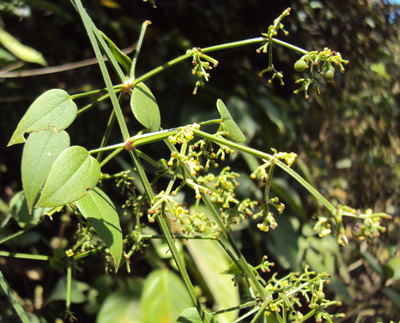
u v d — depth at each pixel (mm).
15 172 582
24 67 551
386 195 1183
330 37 897
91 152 263
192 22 682
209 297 547
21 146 578
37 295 556
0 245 544
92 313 560
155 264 551
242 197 641
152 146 622
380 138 1139
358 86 1020
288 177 791
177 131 274
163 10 655
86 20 289
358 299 997
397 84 1212
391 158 1191
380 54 1068
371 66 1060
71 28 605
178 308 492
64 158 248
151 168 616
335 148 986
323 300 273
